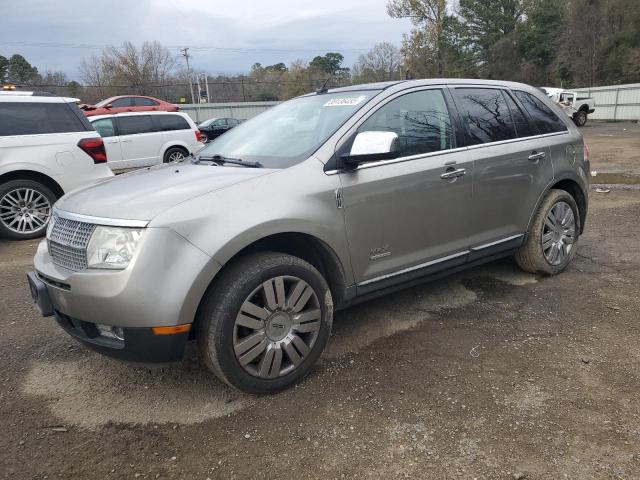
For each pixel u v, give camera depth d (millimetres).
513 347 3471
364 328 3850
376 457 2469
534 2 55781
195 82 61156
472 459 2426
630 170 11844
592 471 2322
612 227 6570
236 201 2826
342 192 3197
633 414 2711
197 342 2869
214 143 4172
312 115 3732
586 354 3346
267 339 2918
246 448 2572
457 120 3953
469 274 4926
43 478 2408
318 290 3092
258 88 62344
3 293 4852
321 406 2887
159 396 3061
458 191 3824
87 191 3219
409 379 3123
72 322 2924
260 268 2836
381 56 63062
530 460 2404
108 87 49844
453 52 54969
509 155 4180
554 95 29516
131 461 2510
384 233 3441
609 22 46000
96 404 3002
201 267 2639
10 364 3496
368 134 3143
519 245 4484
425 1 45469
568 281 4664
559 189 4750
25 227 6945
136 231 2602
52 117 7070
